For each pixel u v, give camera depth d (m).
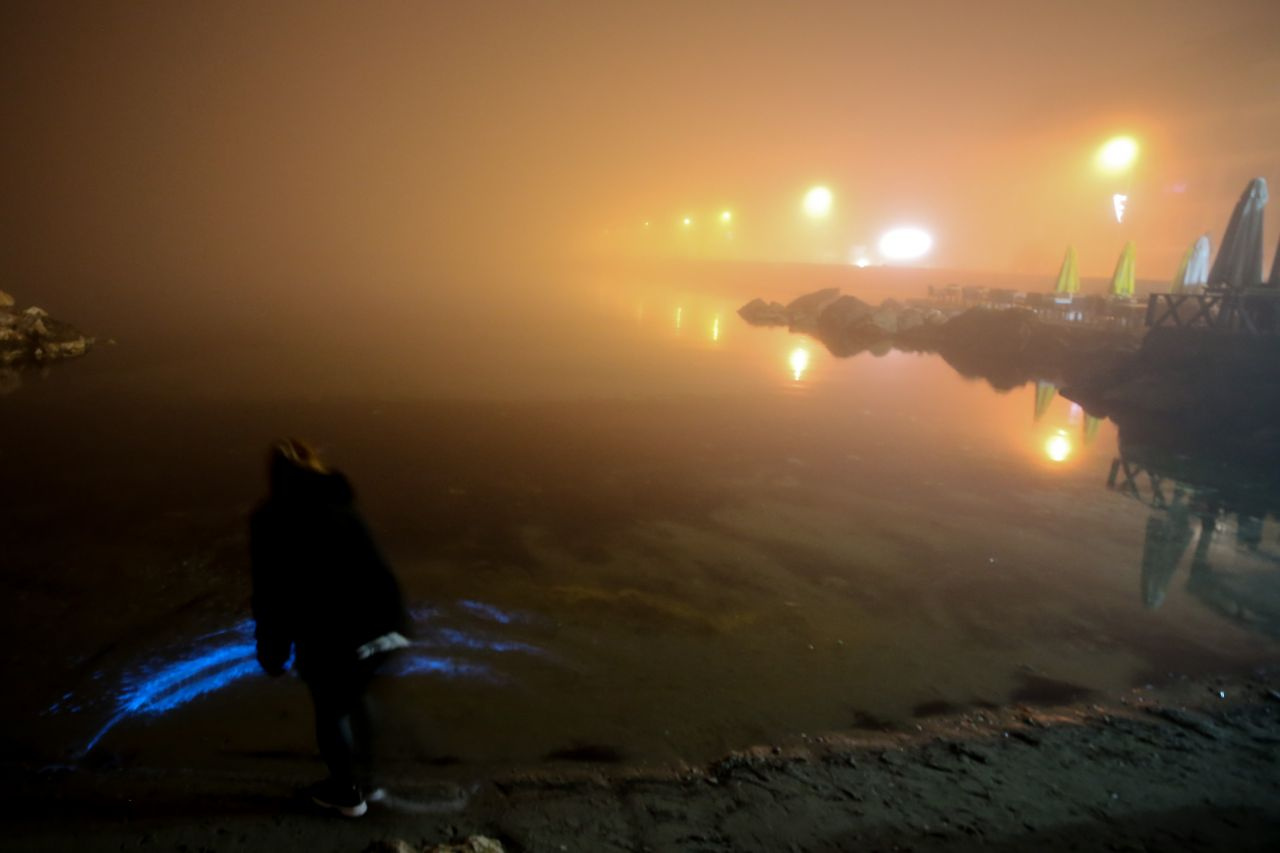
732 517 8.02
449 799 3.48
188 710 4.32
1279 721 4.47
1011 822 3.31
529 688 4.68
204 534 7.07
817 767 3.86
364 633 3.08
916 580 6.58
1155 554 7.29
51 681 4.61
